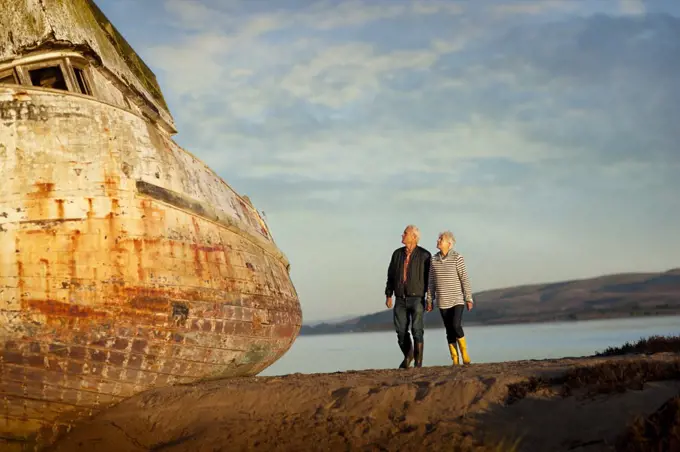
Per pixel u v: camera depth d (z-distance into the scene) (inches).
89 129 393.7
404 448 257.0
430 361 1046.4
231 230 498.9
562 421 247.8
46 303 362.6
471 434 255.9
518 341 1686.8
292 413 308.3
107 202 386.9
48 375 369.1
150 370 399.5
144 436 335.9
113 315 378.6
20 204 366.3
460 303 430.9
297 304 657.6
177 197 428.5
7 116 375.2
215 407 335.6
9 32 407.2
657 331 1802.4
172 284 408.5
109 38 541.6
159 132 453.7
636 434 219.0
